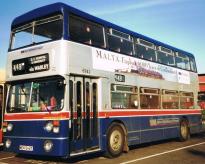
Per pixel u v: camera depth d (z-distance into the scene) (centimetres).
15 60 1080
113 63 1191
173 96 1619
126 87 1252
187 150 1344
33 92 1024
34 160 1109
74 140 977
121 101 1214
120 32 1267
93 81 1093
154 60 1484
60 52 974
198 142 1650
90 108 1063
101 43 1146
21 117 1027
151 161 1070
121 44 1260
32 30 1066
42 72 998
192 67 1881
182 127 1678
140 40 1395
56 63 975
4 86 1236
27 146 996
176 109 1628
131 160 1095
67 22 1004
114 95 1178
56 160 1107
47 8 1038
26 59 1048
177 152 1285
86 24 1088
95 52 1106
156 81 1473
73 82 998
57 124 941
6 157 1182
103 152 1145
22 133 1016
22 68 1052
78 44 1032
